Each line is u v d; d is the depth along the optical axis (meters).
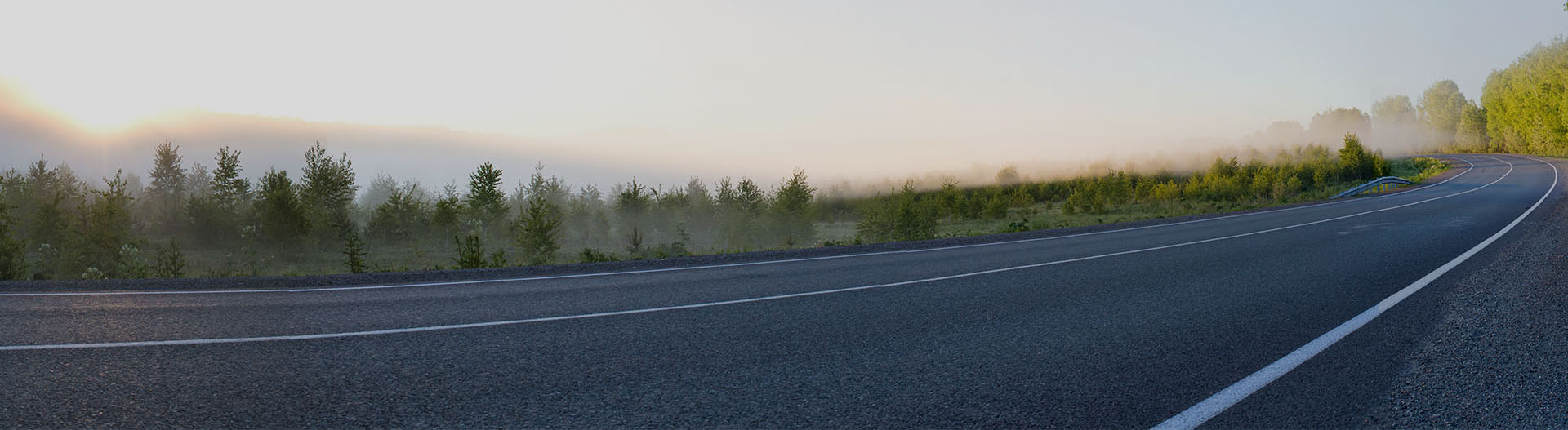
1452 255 10.10
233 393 3.85
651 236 36.66
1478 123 106.56
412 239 32.03
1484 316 5.65
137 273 15.91
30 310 6.76
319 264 22.83
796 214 33.22
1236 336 5.12
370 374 4.26
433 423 3.36
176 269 16.52
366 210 43.59
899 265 10.70
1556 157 73.69
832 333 5.47
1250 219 21.20
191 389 3.92
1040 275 9.11
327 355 4.77
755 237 31.44
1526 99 83.19
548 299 7.49
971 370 4.29
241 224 28.69
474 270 10.40
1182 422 3.29
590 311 6.61
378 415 3.47
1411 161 94.56
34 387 3.95
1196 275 8.81
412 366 4.45
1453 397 3.61
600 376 4.20
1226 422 3.29
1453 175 58.38
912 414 3.46
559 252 27.31
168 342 5.20
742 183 39.41
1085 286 7.98
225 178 31.28
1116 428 3.23
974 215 43.09
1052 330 5.50
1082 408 3.52
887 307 6.73
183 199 34.00
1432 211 21.19
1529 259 9.26
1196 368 4.25
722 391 3.88
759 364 4.48
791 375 4.20
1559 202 23.67
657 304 7.05
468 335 5.48
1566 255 9.38
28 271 16.91
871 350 4.86
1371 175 61.81
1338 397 3.62
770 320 6.07
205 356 4.74
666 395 3.81
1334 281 7.96
